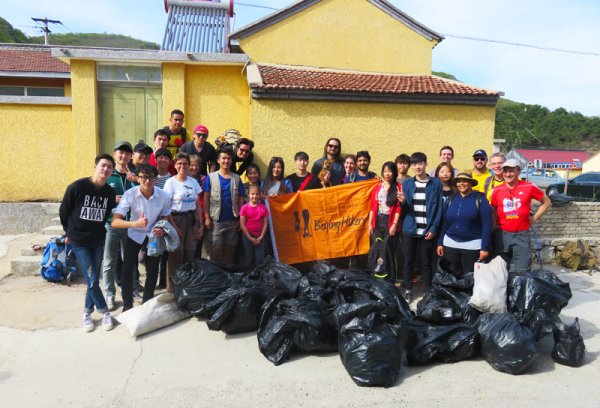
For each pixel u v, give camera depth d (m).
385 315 4.06
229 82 8.55
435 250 6.00
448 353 4.22
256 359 4.27
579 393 3.73
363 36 10.23
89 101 8.19
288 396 3.64
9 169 8.62
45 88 14.46
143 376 3.93
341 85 7.85
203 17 10.45
